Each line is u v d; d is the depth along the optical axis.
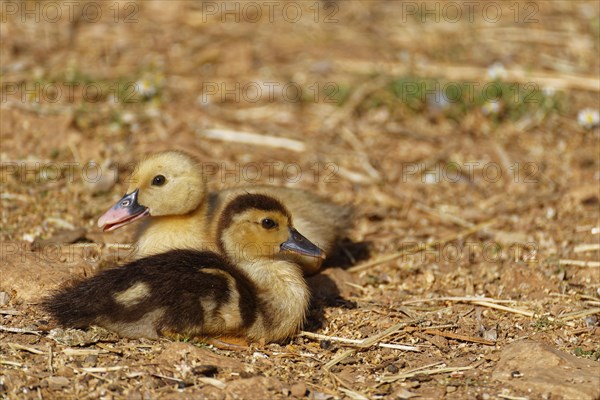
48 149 15.48
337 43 21.36
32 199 14.05
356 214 14.06
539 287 12.38
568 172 16.44
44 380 9.29
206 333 10.22
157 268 10.14
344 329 11.05
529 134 17.75
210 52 20.55
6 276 11.27
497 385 9.54
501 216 14.90
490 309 11.75
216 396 9.12
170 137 16.66
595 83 19.28
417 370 9.95
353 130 17.77
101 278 10.20
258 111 18.31
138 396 9.07
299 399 9.20
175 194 11.69
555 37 21.62
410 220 14.86
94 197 14.43
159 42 20.86
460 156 16.94
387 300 12.06
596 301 11.88
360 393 9.40
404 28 22.19
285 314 10.53
